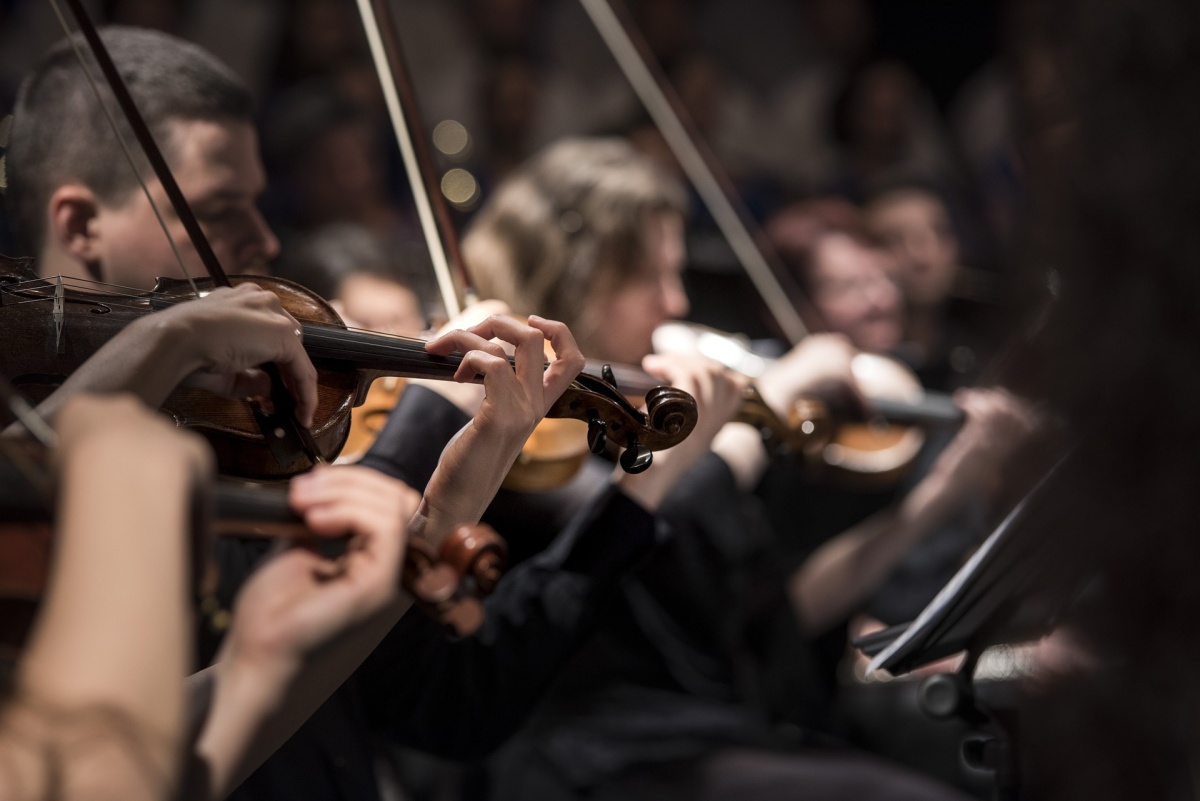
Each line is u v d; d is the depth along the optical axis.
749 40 9.18
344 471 1.39
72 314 2.08
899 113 8.81
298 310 2.23
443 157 7.63
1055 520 1.70
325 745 2.41
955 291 6.38
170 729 1.05
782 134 9.06
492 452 1.87
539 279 4.00
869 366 4.85
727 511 3.89
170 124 2.49
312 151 5.96
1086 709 1.45
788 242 5.90
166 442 1.16
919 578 4.81
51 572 1.09
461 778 4.11
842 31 9.25
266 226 2.63
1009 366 2.04
